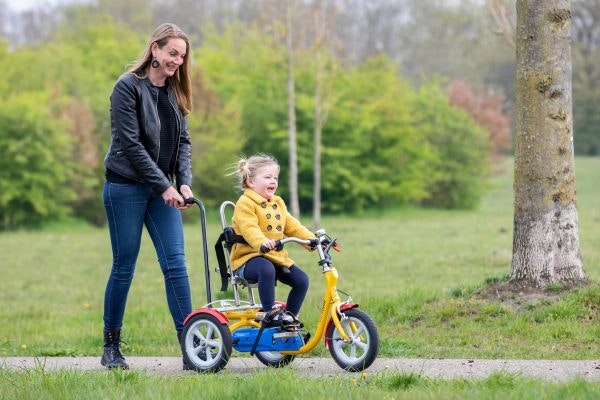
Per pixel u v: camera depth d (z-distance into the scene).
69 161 86.25
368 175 93.19
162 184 13.56
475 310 19.17
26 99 83.25
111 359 14.34
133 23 149.50
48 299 33.47
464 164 101.62
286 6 68.06
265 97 93.31
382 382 11.98
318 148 73.88
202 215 14.11
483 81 165.62
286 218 14.22
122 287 14.13
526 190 19.28
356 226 71.56
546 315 18.19
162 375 13.47
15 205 83.88
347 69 94.38
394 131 92.69
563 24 18.72
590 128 164.38
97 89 97.44
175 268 13.98
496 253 39.81
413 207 100.25
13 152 81.69
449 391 10.98
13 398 11.38
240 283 13.98
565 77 18.84
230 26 118.50
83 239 67.06
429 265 38.06
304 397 10.68
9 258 51.59
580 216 64.06
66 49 105.56
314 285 32.03
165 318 23.80
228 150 89.69
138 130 13.69
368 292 27.89
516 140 19.38
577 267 19.17
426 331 18.69
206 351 13.81
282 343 13.75
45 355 18.02
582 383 10.67
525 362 14.47
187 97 14.27
